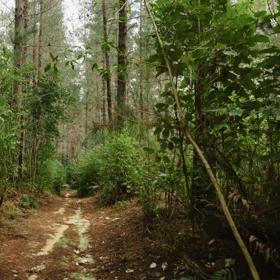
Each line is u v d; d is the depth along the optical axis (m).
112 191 9.36
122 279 3.82
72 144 35.81
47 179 12.89
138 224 5.64
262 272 2.77
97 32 16.41
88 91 28.30
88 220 7.82
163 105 3.22
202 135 3.26
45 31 20.58
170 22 3.02
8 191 8.61
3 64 6.09
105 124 7.46
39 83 11.33
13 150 7.10
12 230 5.92
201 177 3.63
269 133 3.26
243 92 3.04
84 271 4.25
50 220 7.70
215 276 2.52
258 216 2.83
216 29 2.84
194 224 3.96
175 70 2.94
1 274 3.91
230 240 3.05
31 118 11.01
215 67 2.98
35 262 4.44
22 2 9.26
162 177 4.43
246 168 3.74
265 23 2.75
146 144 5.62
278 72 2.66
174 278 3.49
